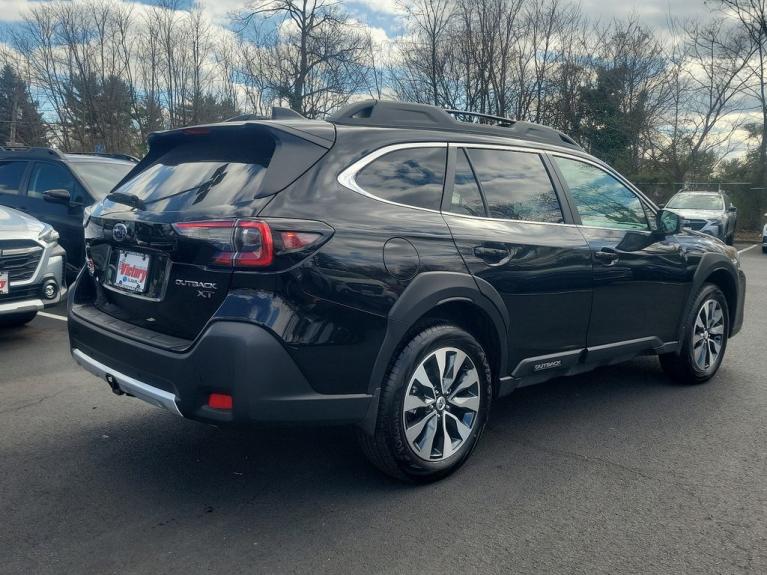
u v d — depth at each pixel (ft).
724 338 18.17
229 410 9.54
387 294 10.55
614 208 15.20
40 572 9.00
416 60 81.35
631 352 15.53
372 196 11.01
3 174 29.58
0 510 10.68
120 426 14.29
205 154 11.69
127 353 10.70
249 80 100.27
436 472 11.60
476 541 9.86
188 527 10.21
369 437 10.94
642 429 14.43
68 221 26.94
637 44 86.89
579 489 11.54
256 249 9.54
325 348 9.95
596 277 14.02
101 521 10.37
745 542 9.88
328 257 10.00
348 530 10.14
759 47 80.18
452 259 11.44
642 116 87.76
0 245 19.95
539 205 13.52
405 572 9.08
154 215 10.74
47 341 21.48
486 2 77.15
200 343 9.62
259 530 10.14
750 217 84.28
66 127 114.11
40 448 13.10
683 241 16.84
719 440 13.83
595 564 9.29
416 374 11.11
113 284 11.84
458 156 12.53
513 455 12.98
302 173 10.43
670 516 10.64
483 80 77.61
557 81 82.64
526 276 12.60
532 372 13.23
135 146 107.45
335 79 92.43
